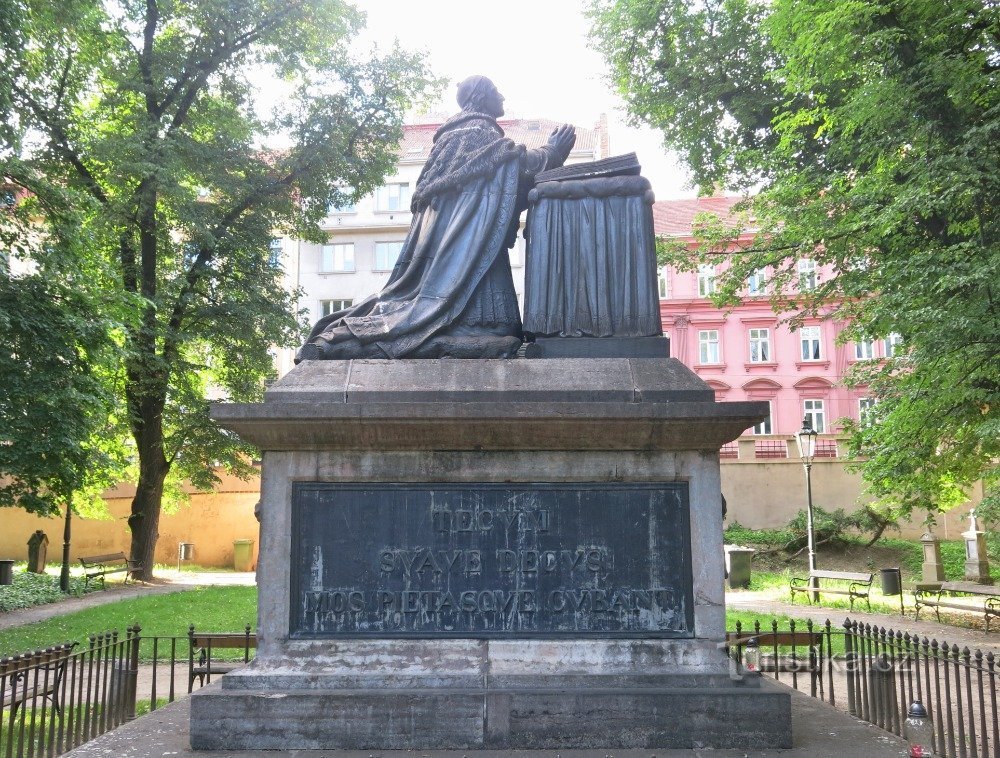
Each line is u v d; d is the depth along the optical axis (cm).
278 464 571
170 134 2111
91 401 1638
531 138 3797
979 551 2334
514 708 516
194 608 1677
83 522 3262
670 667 543
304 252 4228
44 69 2009
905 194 1220
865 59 1371
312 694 518
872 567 2745
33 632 1459
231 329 2284
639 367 595
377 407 550
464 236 658
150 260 2214
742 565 2242
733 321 4172
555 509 568
